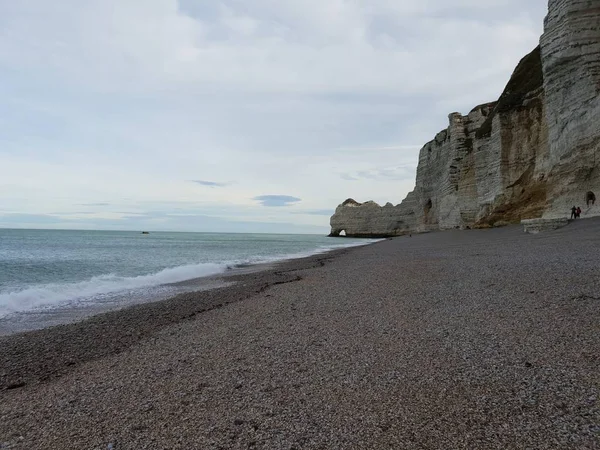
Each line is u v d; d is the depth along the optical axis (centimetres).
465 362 529
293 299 1131
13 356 725
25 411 471
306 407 433
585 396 407
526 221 2956
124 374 587
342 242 8988
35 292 1522
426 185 7988
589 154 2736
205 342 738
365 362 561
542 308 752
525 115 4062
